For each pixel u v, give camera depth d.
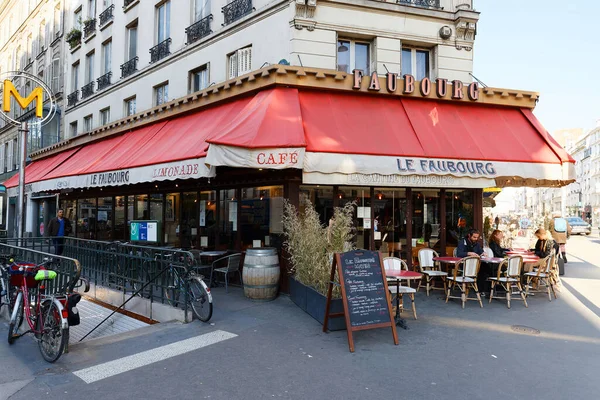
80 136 15.41
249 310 7.16
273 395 3.98
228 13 11.36
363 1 10.08
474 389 4.14
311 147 7.28
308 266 7.02
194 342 5.51
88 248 9.47
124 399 3.89
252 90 8.81
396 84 9.08
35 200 23.44
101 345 5.47
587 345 5.53
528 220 27.16
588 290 9.45
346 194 9.02
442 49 10.72
